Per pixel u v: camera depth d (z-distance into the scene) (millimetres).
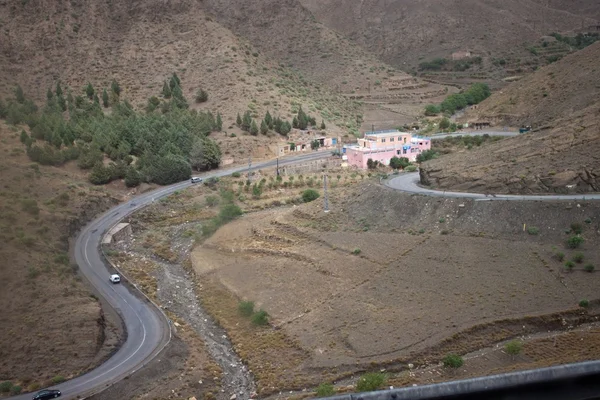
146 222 106062
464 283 67562
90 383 53406
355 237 84438
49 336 58688
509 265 69562
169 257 90812
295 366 57219
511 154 93562
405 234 82125
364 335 60625
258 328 65750
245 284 76688
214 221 102625
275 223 95875
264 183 123375
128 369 55938
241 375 57156
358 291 69750
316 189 118375
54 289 67375
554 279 66062
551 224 74438
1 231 76312
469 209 81125
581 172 81438
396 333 60219
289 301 70562
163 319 67125
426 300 65625
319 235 87312
